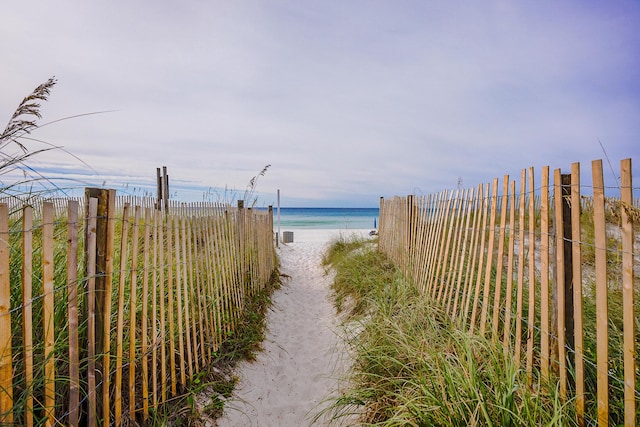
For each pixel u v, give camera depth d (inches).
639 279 117.7
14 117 64.1
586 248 159.3
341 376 117.3
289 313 205.0
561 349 71.0
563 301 71.5
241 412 99.8
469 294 116.4
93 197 67.2
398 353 104.4
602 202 59.7
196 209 132.1
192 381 103.2
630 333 55.0
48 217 54.7
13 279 66.1
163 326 92.1
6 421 46.8
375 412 87.2
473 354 89.4
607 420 59.0
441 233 156.1
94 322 67.6
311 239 727.7
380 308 148.3
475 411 62.7
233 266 161.9
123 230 74.4
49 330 56.0
